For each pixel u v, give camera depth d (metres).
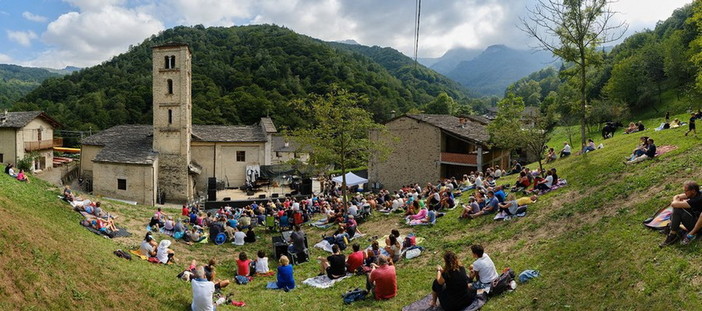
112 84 84.88
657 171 13.70
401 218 19.97
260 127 45.47
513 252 12.23
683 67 55.75
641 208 11.23
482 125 46.97
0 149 41.09
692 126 19.03
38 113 44.50
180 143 35.59
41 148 45.44
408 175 38.62
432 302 9.21
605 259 9.36
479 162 34.09
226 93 81.75
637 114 57.28
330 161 23.77
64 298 8.01
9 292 7.27
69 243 11.03
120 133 42.38
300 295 11.62
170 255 14.52
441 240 15.39
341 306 10.49
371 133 39.84
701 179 11.68
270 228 21.39
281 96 79.12
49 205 15.73
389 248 13.84
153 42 109.19
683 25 70.38
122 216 20.52
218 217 21.66
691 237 8.33
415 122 37.97
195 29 120.62
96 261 10.62
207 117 68.25
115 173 33.78
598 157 20.03
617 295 7.89
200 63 91.06
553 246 11.41
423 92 125.81
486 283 9.48
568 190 15.97
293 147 56.69
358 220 21.59
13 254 8.39
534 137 22.50
